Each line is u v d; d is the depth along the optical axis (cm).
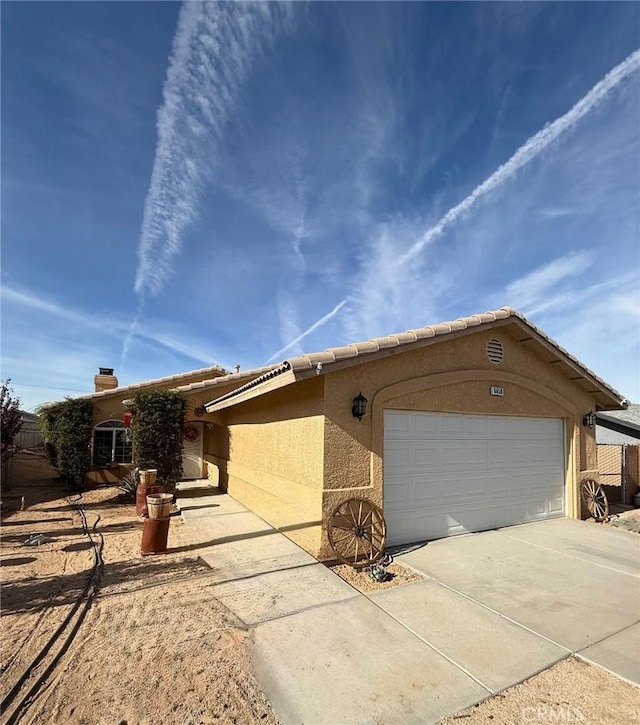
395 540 770
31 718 322
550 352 1006
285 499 857
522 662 416
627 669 407
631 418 1830
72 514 1152
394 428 780
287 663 405
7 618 496
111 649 425
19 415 1579
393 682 379
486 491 914
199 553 756
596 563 714
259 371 1770
